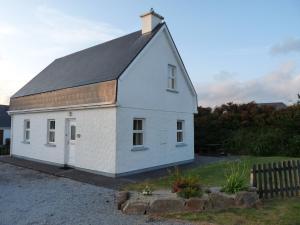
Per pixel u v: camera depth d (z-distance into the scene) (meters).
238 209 7.02
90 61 17.02
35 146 17.31
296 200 7.81
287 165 8.48
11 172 13.67
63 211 7.20
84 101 13.60
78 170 13.77
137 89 13.58
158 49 15.25
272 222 6.07
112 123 12.46
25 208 7.47
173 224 6.14
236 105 25.77
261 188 7.98
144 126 14.12
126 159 12.78
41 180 11.59
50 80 18.33
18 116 19.45
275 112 22.83
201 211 6.95
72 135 14.68
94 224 6.20
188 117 17.77
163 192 8.12
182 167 15.23
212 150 22.77
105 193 9.23
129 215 6.87
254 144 20.50
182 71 17.25
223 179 10.90
